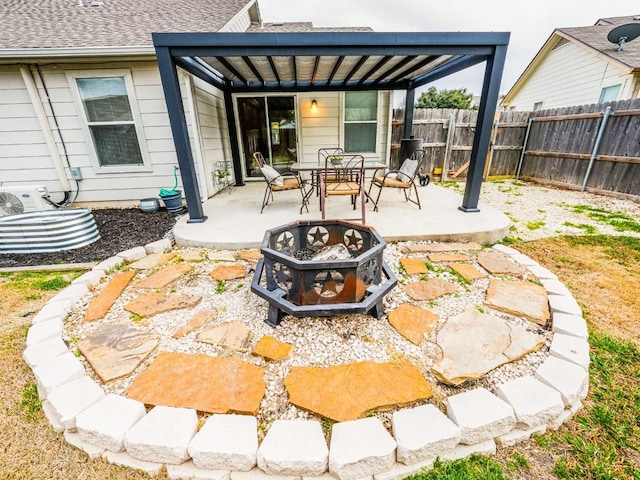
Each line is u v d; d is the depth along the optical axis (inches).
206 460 45.8
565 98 366.3
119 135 186.9
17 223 120.3
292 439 46.7
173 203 181.6
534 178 270.7
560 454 47.6
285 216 155.1
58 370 60.1
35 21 201.0
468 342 68.1
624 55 282.0
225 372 61.1
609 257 114.3
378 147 262.8
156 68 173.9
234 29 236.4
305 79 210.4
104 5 231.6
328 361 64.5
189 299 87.6
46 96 175.8
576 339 66.9
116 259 111.0
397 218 146.6
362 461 44.1
